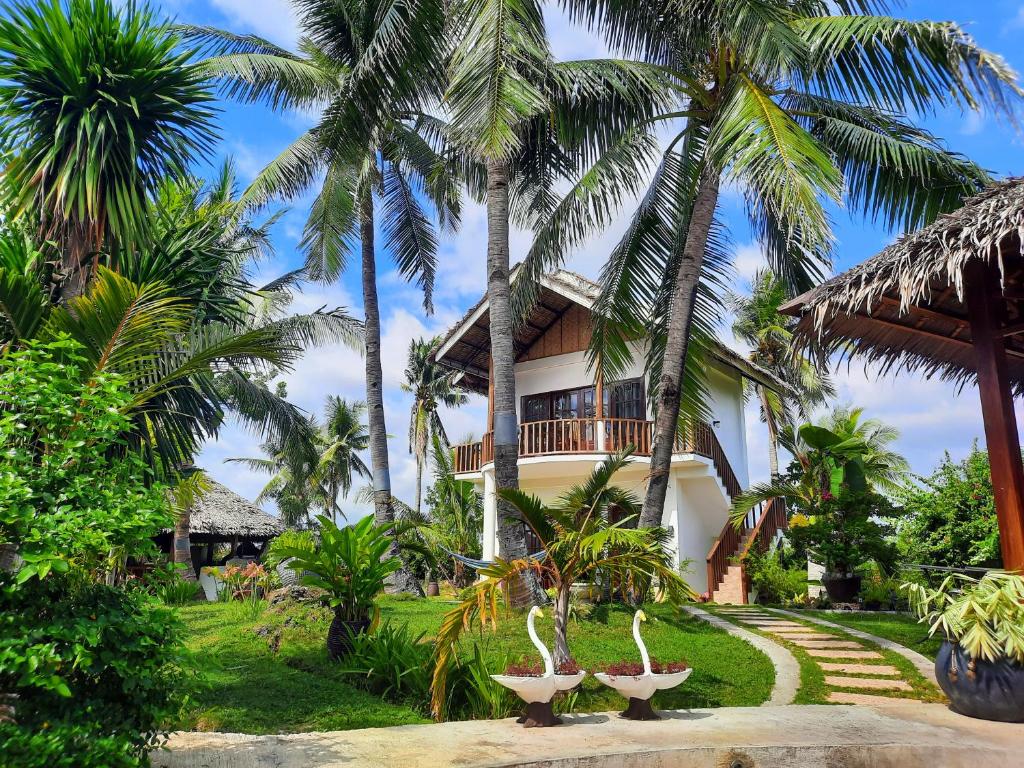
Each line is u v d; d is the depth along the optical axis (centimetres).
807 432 1391
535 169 1182
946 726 486
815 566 1620
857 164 1041
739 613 1136
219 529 2002
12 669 305
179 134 648
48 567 313
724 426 1962
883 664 768
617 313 1171
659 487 1049
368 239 1616
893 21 806
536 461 1666
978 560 1048
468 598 569
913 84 888
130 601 366
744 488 2005
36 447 388
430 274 1798
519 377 1939
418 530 1828
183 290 686
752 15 847
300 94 1516
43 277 641
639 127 1086
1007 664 493
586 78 1016
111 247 633
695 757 437
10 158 613
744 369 1778
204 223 752
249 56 1455
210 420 719
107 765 324
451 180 1644
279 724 527
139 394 541
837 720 512
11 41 576
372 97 951
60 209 594
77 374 392
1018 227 463
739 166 788
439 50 945
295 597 1065
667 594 611
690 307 1070
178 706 378
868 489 1416
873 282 559
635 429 1619
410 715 570
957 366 767
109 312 507
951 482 1128
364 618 745
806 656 804
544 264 1159
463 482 2517
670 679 539
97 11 598
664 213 1177
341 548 735
